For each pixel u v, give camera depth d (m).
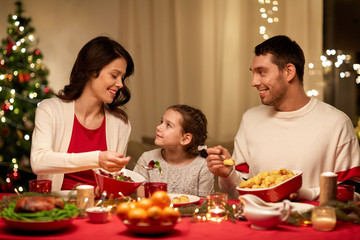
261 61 2.12
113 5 4.43
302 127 2.17
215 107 4.18
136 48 4.38
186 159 2.53
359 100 3.72
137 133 4.38
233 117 4.06
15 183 3.95
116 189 1.79
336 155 2.14
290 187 1.71
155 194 1.39
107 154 1.77
